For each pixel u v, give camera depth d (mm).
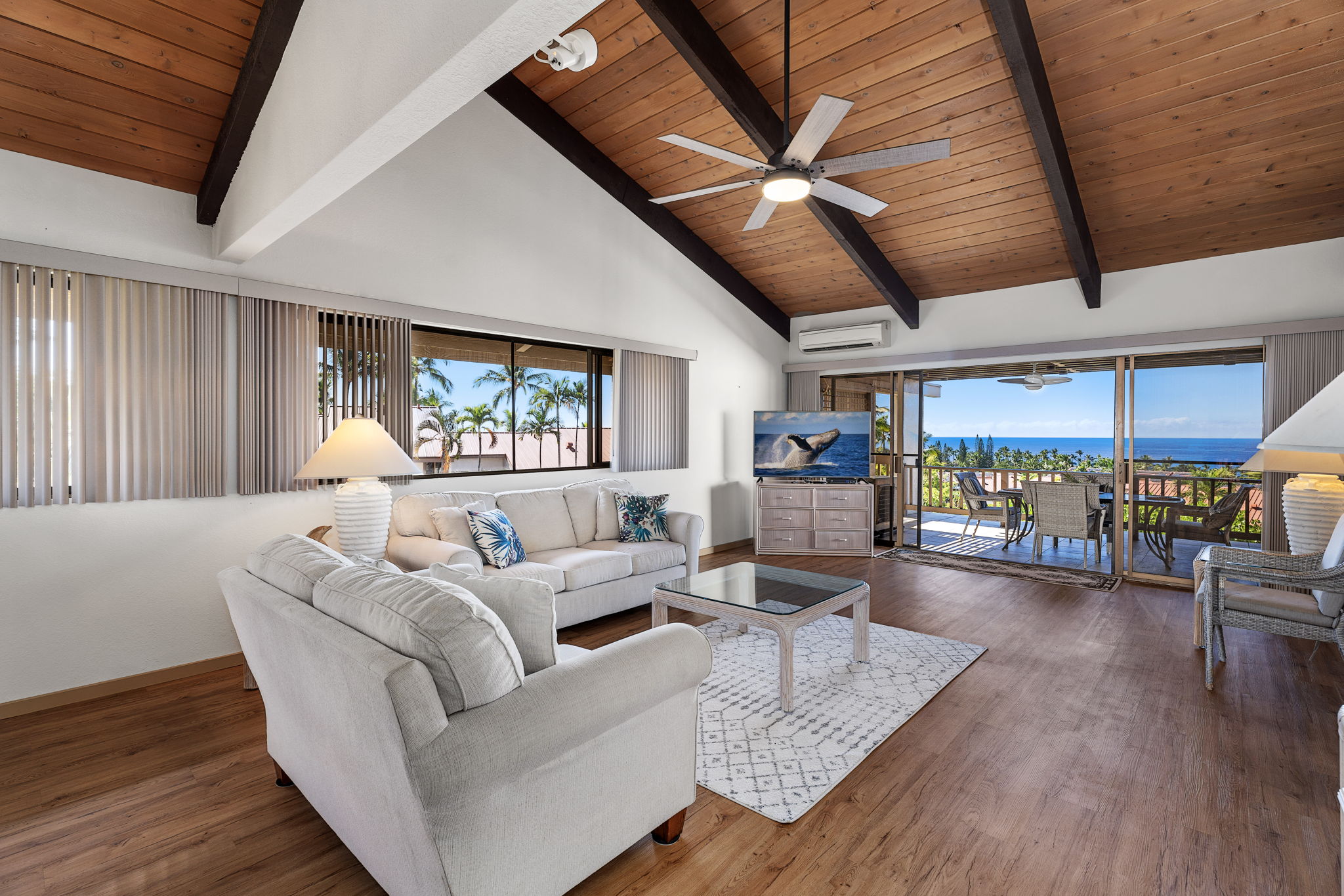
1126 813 2068
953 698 2947
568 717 1484
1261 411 4781
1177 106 3676
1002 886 1738
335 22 2072
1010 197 4652
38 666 2863
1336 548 2955
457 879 1352
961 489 7477
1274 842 1918
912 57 3670
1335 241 4430
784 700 2805
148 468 3125
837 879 1769
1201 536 5047
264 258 3443
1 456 2773
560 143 4855
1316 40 3184
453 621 1367
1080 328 5473
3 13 2381
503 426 4750
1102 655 3510
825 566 5789
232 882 1750
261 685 2133
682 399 6004
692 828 2000
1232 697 2945
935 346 6273
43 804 2121
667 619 3326
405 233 3984
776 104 4125
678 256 5934
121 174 3029
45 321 2861
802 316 7234
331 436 3391
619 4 3762
